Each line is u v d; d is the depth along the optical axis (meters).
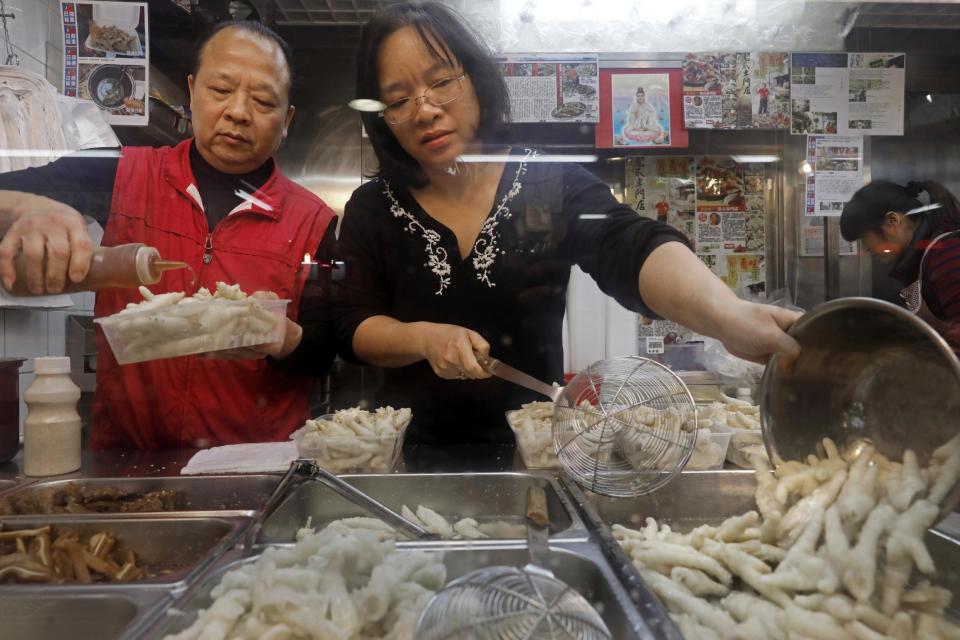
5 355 1.20
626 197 1.80
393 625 0.55
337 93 1.25
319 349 1.16
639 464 0.85
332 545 0.63
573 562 0.64
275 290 1.15
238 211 1.13
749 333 0.75
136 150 1.17
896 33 1.46
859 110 1.48
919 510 0.60
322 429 1.01
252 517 0.77
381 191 1.16
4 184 1.05
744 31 1.44
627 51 1.42
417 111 1.01
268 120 1.11
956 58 1.46
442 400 1.17
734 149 1.73
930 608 0.58
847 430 0.76
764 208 1.79
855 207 1.01
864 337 0.69
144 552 0.81
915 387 0.67
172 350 0.85
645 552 0.70
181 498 0.92
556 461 0.99
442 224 1.13
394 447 1.00
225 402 1.16
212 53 1.07
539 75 1.37
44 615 0.59
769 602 0.61
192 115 1.16
